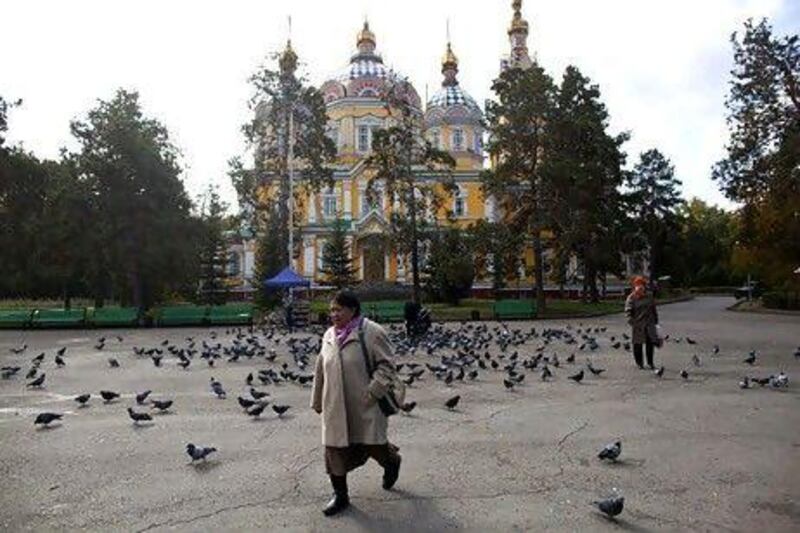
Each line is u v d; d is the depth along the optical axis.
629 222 55.44
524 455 7.77
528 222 42.44
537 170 40.69
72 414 10.66
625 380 13.50
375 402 5.93
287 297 35.94
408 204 42.91
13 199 40.25
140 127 40.00
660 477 6.86
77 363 18.11
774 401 10.99
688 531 5.42
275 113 43.16
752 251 41.91
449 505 6.04
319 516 5.79
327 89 72.62
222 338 26.86
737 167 40.03
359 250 64.69
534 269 46.62
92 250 39.22
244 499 6.27
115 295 53.75
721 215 102.94
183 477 7.01
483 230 41.66
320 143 44.00
